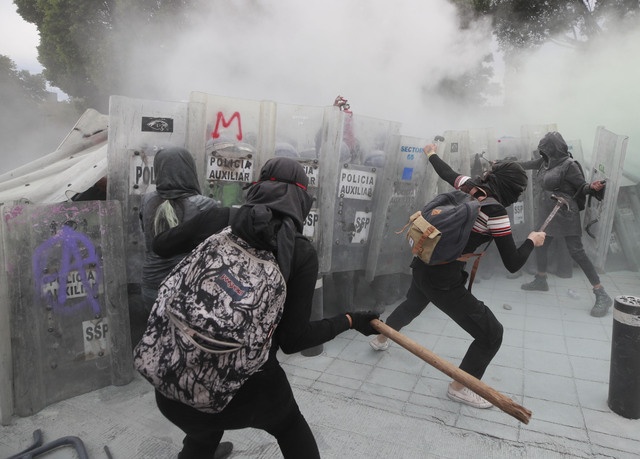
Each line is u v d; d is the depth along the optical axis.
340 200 3.62
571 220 4.09
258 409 1.49
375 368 3.19
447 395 2.82
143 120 2.86
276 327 1.49
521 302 4.40
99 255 2.79
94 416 2.60
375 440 2.40
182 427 1.54
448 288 2.56
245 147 3.12
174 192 2.41
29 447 2.30
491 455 2.29
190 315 1.30
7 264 2.47
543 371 3.10
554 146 4.25
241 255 1.38
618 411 2.57
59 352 2.70
